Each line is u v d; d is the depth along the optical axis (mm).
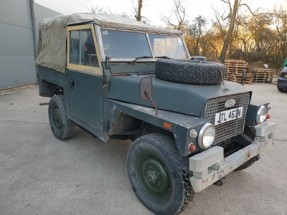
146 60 3676
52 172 3742
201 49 27359
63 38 4191
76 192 3260
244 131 3428
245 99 3143
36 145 4711
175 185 2586
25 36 11039
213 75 2844
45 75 5098
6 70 9859
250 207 3045
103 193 3256
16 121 6199
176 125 2439
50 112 5047
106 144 4797
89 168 3891
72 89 4152
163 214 2783
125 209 2959
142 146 2865
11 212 2857
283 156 4516
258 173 3859
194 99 2635
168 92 2814
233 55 25562
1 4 9406
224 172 2635
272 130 3314
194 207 3021
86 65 3711
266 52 25188
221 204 3090
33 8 11391
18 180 3506
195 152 2535
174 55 4168
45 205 2990
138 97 3027
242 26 25531
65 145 4727
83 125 4051
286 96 10719
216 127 2816
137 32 3768
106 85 3348
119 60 3412
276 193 3342
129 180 3357
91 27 3471
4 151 4438
